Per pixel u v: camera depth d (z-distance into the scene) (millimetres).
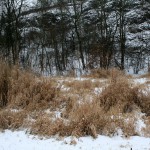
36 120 6016
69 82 9203
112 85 7582
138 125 6020
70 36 28297
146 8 29453
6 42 24609
